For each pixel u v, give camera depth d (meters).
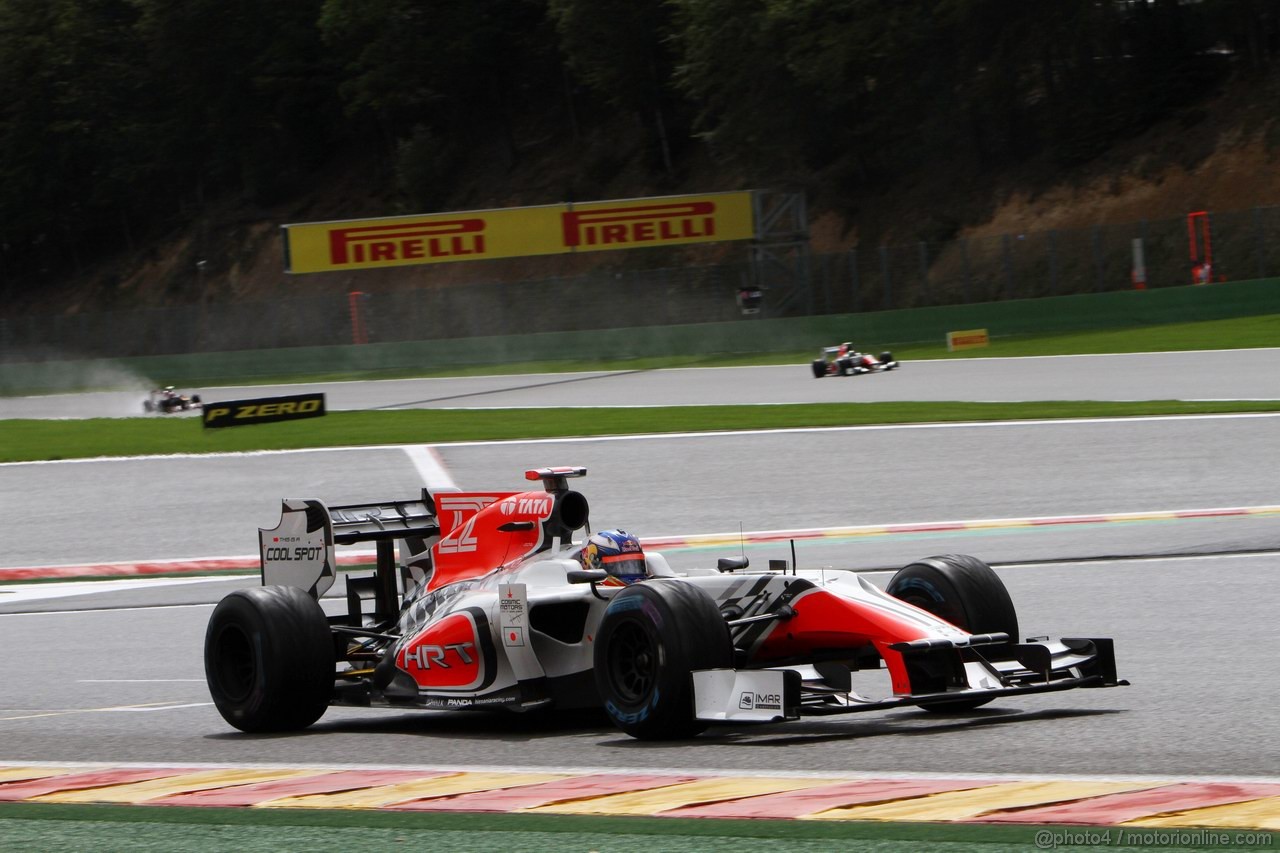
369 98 168.12
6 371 142.50
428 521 18.75
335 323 149.38
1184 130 111.88
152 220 193.50
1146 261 102.75
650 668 13.73
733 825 10.25
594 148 158.38
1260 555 26.58
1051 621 21.52
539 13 169.88
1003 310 95.50
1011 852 9.26
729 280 126.44
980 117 124.44
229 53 183.50
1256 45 111.88
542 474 16.31
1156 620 20.95
